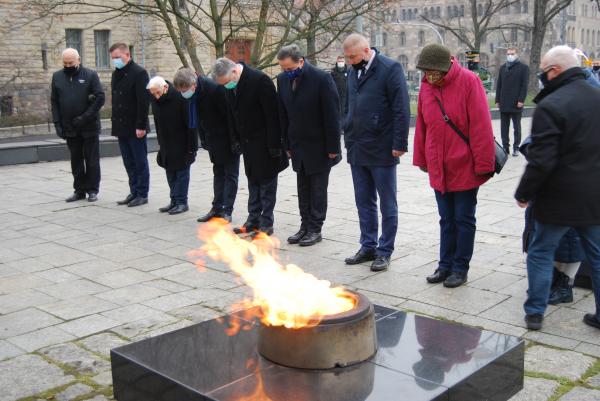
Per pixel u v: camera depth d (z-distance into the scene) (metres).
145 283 5.72
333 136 6.55
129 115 8.79
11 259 6.58
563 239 4.85
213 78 6.88
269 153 7.06
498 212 8.23
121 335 4.58
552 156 4.12
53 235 7.54
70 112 9.16
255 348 3.29
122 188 10.55
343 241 6.98
